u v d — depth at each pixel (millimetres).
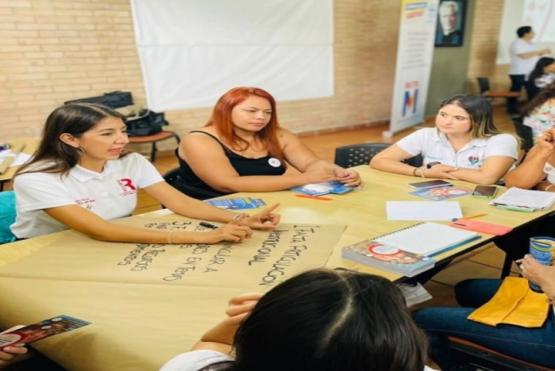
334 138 6637
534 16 8711
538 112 2312
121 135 1547
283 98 6410
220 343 766
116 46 5027
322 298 456
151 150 5414
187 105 5633
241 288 1059
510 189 1789
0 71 4480
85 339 874
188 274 1138
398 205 1669
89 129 1482
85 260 1237
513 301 1249
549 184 1881
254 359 447
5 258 1270
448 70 8195
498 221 1479
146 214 1648
